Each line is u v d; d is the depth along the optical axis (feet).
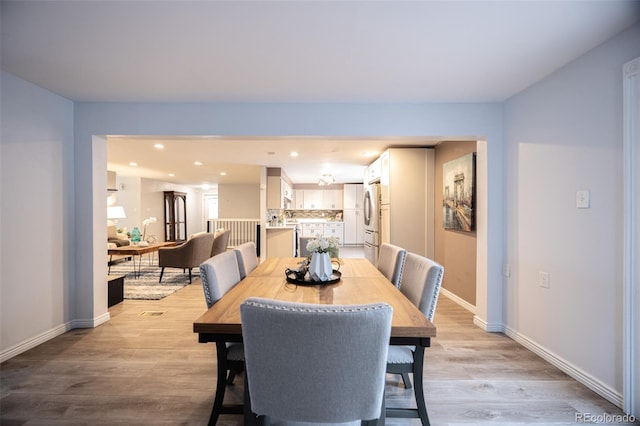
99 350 8.63
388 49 6.72
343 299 5.56
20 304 8.39
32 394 6.59
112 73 7.92
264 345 3.51
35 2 5.14
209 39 6.33
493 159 9.92
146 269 20.74
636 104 5.77
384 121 9.96
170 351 8.61
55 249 9.44
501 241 9.93
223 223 28.17
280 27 5.91
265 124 10.00
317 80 8.30
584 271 6.89
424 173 15.33
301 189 34.47
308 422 3.66
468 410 6.12
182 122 10.00
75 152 10.09
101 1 5.14
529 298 8.68
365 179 22.07
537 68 7.57
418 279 6.22
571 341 7.27
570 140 7.27
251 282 6.81
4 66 7.56
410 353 5.50
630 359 5.91
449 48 6.67
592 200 6.68
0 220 7.88
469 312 11.80
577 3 5.20
